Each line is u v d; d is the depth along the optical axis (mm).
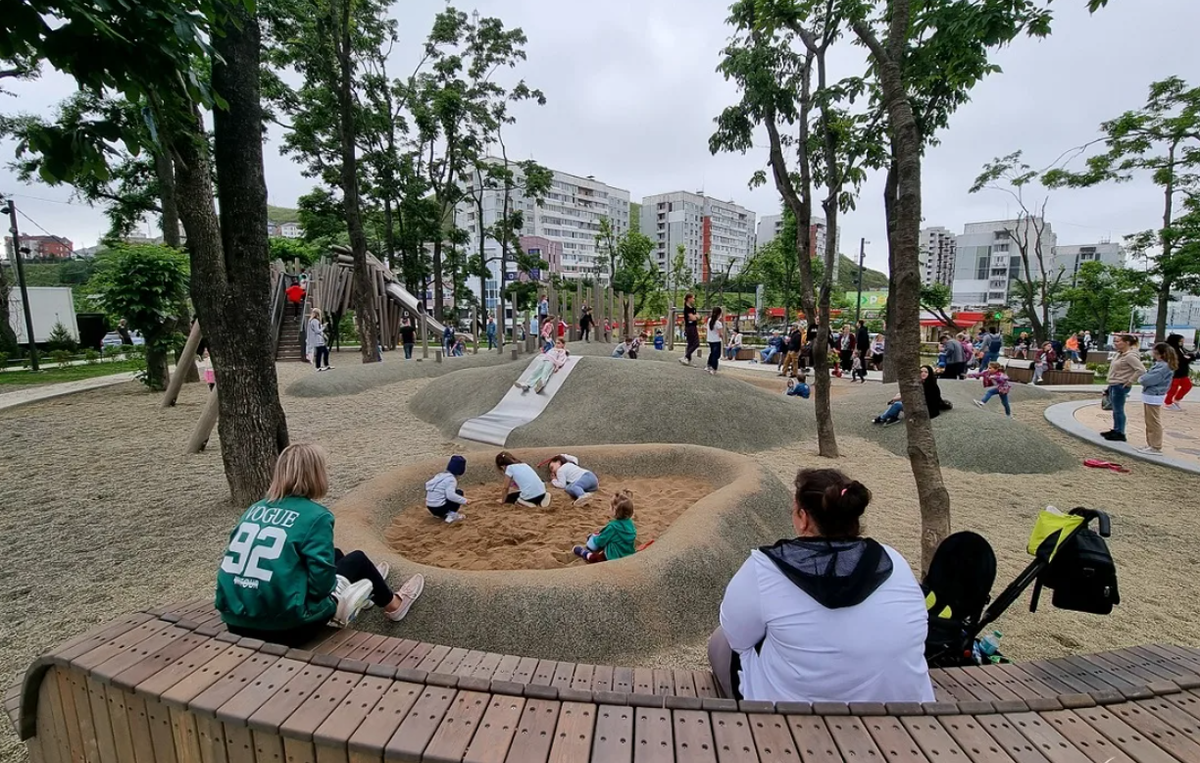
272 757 1663
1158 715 1770
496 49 29969
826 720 1675
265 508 2484
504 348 20797
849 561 1906
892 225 10430
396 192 28781
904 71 5125
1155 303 28453
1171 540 5789
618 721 1680
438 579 3639
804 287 8586
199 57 2936
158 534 5316
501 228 40188
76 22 2520
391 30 23344
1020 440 8695
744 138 9141
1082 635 4023
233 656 2010
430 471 5977
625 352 17438
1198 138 17141
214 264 5418
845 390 15211
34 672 2080
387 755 1553
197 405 12133
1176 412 12469
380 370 14945
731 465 6215
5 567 4680
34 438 9148
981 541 2592
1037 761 1545
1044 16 4039
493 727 1649
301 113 22453
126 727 1904
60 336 28469
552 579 3713
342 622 2695
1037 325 31516
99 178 3016
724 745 1581
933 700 1908
